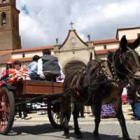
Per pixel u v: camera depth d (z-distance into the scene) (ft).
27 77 16.63
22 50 123.95
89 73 12.30
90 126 19.21
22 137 14.71
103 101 11.80
